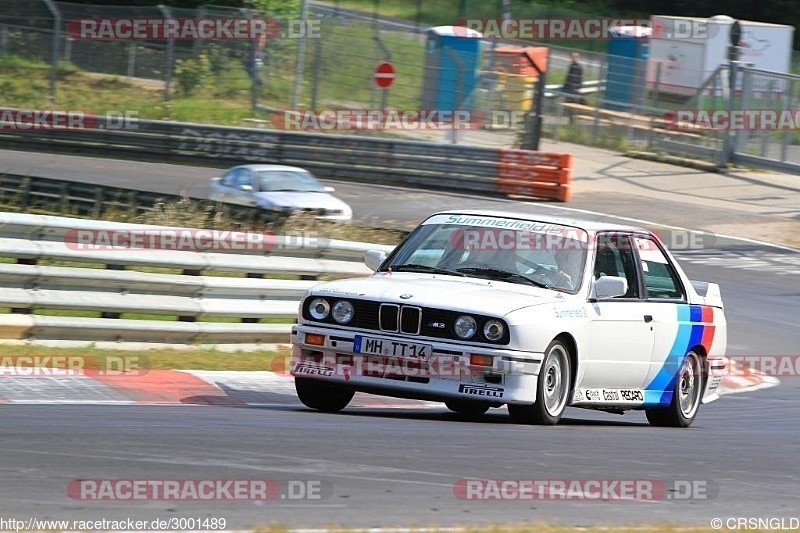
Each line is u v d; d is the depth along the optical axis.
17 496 18.59
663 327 35.00
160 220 60.94
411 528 17.88
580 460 25.69
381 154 107.44
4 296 37.22
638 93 132.50
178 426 26.55
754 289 72.88
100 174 100.38
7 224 38.19
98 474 20.55
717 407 43.78
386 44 134.50
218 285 42.41
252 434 25.81
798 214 104.25
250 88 134.00
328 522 18.17
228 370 38.78
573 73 136.12
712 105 124.69
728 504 22.34
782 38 140.88
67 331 38.50
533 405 30.23
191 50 132.88
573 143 134.38
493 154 104.06
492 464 24.17
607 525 19.33
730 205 106.81
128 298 40.19
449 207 96.31
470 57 127.81
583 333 31.77
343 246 48.22
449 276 32.66
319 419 29.88
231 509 18.72
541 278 32.41
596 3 186.38
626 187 112.06
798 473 27.14
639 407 34.88
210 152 111.56
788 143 119.31
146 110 128.88
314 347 30.92
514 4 175.25
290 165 109.81
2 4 136.25
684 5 190.25
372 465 23.00
